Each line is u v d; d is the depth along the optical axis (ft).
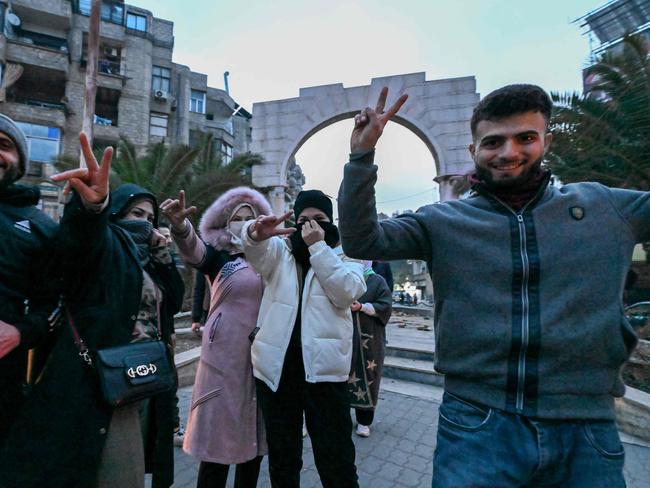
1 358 4.09
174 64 80.69
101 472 4.35
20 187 4.79
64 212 4.29
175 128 78.38
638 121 22.90
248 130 110.42
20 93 63.87
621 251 3.70
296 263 6.97
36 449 3.97
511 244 3.80
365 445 10.15
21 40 59.47
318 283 6.48
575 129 25.12
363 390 10.35
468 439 3.64
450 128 44.91
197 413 6.76
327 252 6.31
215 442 6.40
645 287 28.89
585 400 3.49
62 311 4.59
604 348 3.51
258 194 8.16
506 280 3.74
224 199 7.97
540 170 4.10
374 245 4.09
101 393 4.36
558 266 3.63
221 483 6.49
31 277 4.53
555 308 3.55
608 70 24.26
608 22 64.39
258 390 6.38
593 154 24.97
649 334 18.39
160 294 5.93
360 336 10.49
